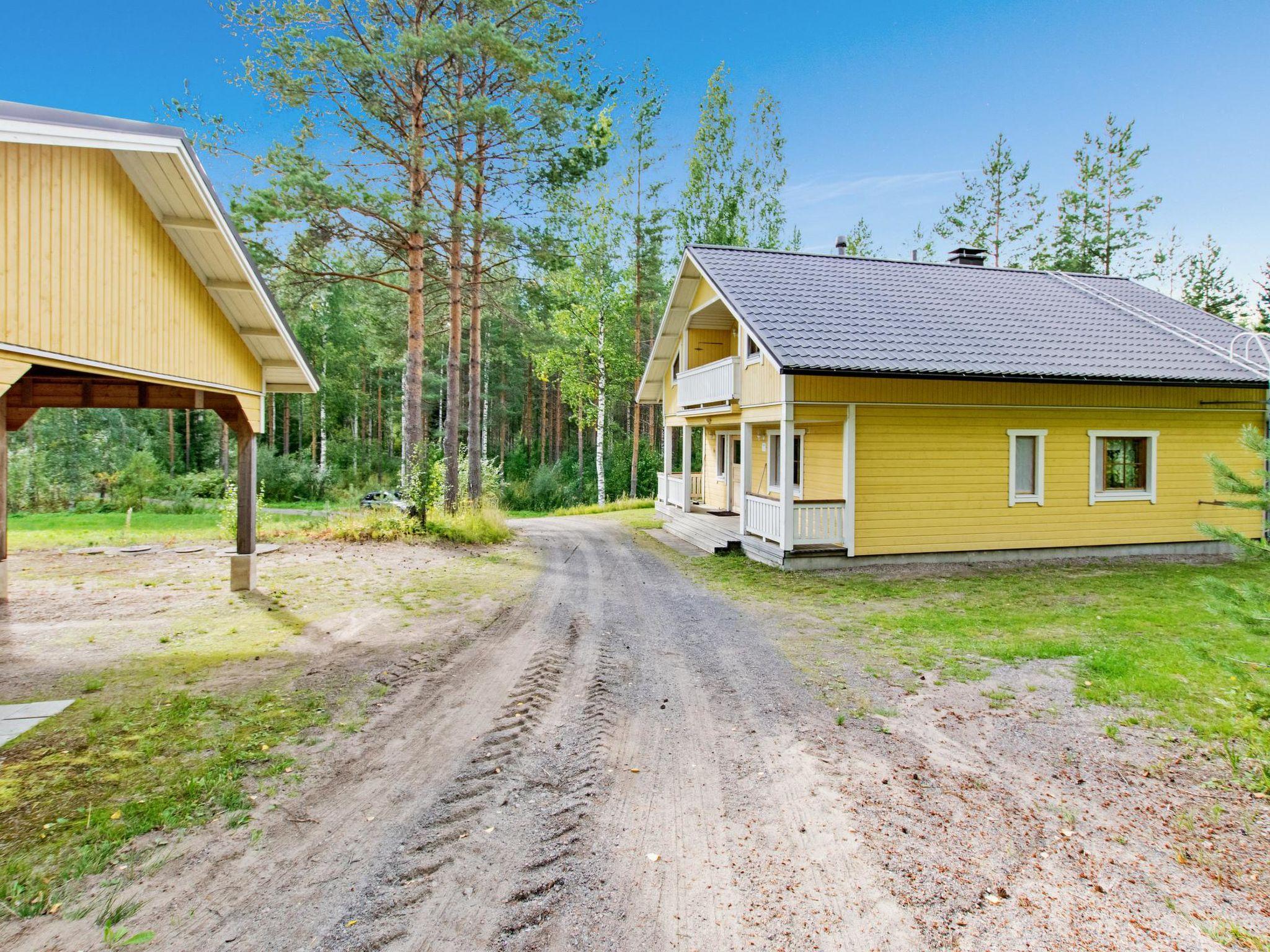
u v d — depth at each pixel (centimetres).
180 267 845
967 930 327
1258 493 456
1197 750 520
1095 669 702
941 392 1328
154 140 671
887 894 354
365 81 1332
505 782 470
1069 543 1402
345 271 1691
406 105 1436
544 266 1719
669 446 2250
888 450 1312
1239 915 341
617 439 4381
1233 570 1270
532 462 4156
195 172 736
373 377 4569
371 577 1117
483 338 3862
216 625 805
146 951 306
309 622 829
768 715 595
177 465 3662
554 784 470
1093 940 321
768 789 465
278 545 1409
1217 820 428
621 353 3162
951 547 1345
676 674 702
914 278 1675
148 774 457
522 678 674
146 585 1011
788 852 392
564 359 3016
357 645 753
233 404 997
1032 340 1415
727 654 773
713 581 1198
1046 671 704
